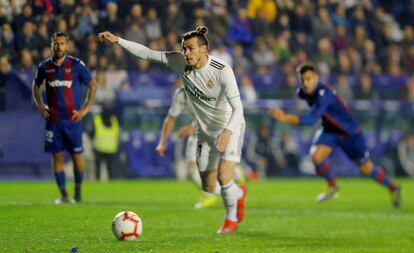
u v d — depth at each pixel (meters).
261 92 54.19
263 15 57.41
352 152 38.72
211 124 25.19
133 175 50.41
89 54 39.09
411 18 67.12
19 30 35.97
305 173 55.50
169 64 24.20
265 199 41.12
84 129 48.47
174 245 21.89
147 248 20.98
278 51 57.19
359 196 45.00
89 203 32.56
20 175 42.56
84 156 48.69
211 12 54.00
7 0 35.44
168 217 29.69
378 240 25.62
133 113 49.59
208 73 23.75
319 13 60.38
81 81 31.30
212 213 32.06
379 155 57.12
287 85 54.56
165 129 29.84
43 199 32.69
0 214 26.05
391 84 57.81
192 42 23.19
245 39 56.28
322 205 39.12
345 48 60.66
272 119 54.34
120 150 49.75
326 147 38.31
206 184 26.66
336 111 37.50
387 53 62.72
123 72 47.72
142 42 46.34
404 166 57.88
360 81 57.22
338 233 27.41
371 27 63.78
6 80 37.78
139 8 46.00
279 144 54.56
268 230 27.33
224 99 24.47
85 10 37.97
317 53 59.12
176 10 49.94
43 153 42.91
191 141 35.12
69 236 22.70
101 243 21.61
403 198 44.72
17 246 20.72
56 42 30.28
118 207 30.80
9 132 41.78
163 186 46.47
